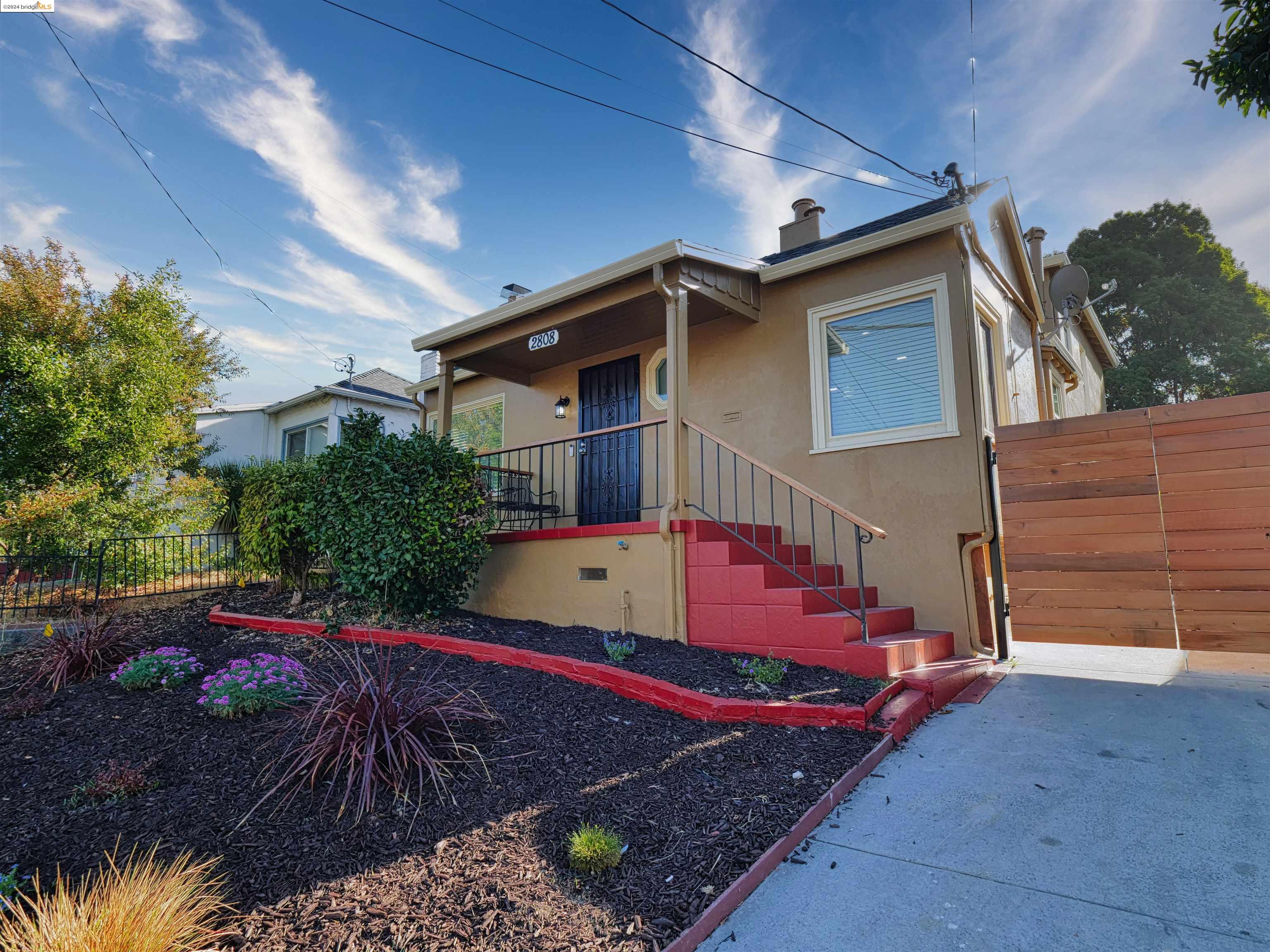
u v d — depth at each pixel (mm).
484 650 4477
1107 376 22844
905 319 5656
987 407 5797
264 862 2277
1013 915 2055
